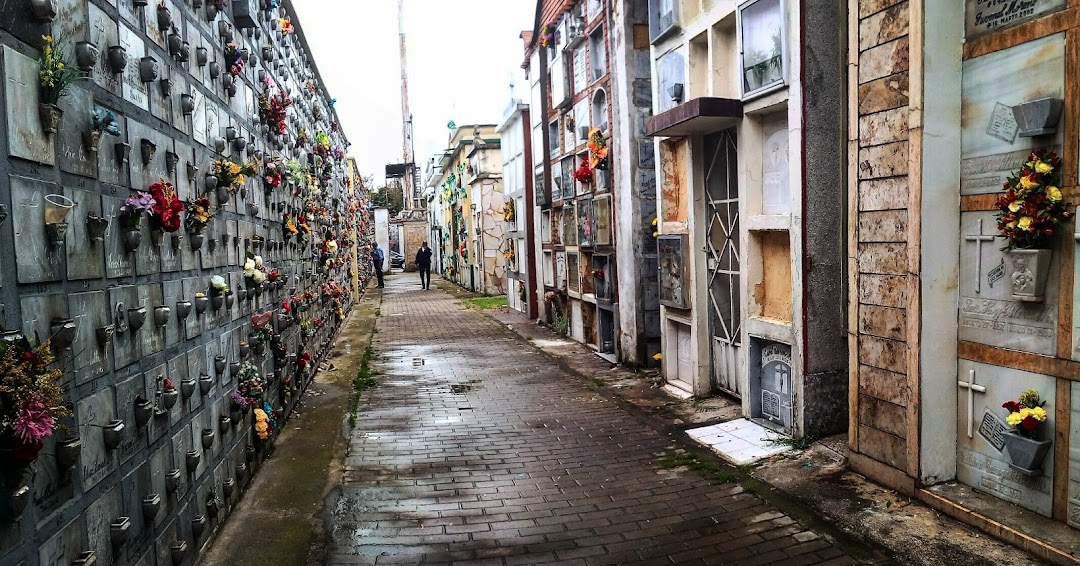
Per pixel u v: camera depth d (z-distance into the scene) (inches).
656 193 372.8
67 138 105.7
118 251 123.0
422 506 205.0
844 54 239.5
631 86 387.9
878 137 197.2
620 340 427.5
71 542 101.5
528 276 679.7
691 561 165.8
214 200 187.8
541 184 608.1
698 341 323.0
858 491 198.8
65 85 100.6
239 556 168.9
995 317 175.8
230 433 198.5
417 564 167.3
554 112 564.7
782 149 259.6
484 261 997.2
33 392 84.7
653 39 346.3
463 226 1171.3
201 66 182.7
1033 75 163.6
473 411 323.3
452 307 835.4
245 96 239.3
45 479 94.7
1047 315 161.5
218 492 182.2
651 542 177.0
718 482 217.5
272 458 248.8
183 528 152.1
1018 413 163.2
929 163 182.2
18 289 91.0
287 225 298.7
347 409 324.8
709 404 310.2
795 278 242.7
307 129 430.0
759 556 166.6
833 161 240.2
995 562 153.7
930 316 185.0
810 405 242.7
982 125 177.8
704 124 290.8
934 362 186.4
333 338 533.0
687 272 326.6
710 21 291.9
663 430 279.9
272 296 267.1
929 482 188.7
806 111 235.6
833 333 244.1
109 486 115.3
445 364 450.0
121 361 122.3
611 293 432.8
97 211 115.3
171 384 143.5
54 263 100.6
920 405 186.1
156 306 140.2
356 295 900.6
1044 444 161.0
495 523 192.1
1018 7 167.8
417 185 2381.9
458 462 247.0
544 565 165.9
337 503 207.5
